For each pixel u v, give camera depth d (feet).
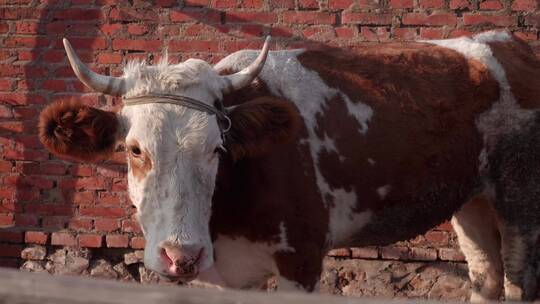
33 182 19.67
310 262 13.91
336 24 19.10
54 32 19.54
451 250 18.89
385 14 19.02
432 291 19.03
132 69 12.78
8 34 19.62
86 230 19.60
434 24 18.98
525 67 16.19
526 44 17.15
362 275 19.12
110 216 19.53
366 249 19.03
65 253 19.63
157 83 12.32
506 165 15.72
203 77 12.59
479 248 17.43
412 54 15.65
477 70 15.62
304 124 14.14
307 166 13.96
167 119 11.87
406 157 14.85
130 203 19.47
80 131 12.43
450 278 18.97
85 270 19.62
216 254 13.88
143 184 11.73
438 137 15.14
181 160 11.66
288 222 13.64
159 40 19.36
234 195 13.37
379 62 15.37
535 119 15.70
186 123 11.86
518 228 15.80
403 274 19.07
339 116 14.52
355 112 14.65
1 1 19.62
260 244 13.71
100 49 19.48
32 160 19.65
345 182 14.42
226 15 19.20
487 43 16.29
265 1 19.12
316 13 19.08
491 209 16.48
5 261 19.81
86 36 19.51
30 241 19.66
